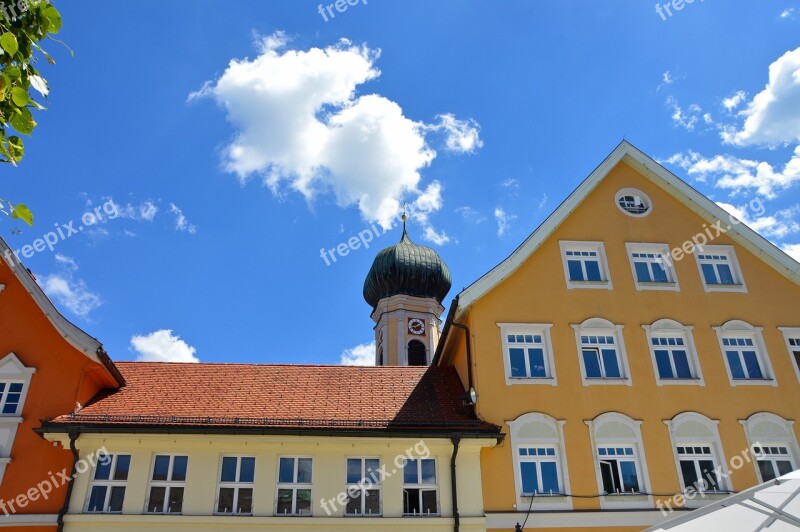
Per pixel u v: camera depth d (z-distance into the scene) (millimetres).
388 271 51906
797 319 22109
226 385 20719
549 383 20031
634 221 23297
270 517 17172
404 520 17422
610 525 18078
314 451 18250
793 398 20719
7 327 18875
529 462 18938
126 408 18578
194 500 17359
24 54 7473
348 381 21562
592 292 21750
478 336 20562
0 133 7438
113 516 16844
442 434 18125
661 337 21484
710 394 20438
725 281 22812
